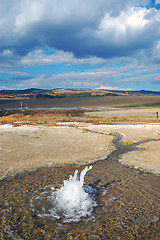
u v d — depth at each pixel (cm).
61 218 746
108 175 1156
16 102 9188
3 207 805
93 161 1406
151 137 2236
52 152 1608
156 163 1351
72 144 1883
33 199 872
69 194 898
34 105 8069
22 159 1422
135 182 1057
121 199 878
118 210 796
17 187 991
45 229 685
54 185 1016
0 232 665
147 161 1395
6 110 6156
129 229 685
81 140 2061
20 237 645
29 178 1109
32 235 656
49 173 1186
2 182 1052
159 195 914
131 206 822
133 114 4822
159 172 1191
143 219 738
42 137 2194
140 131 2591
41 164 1332
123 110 5853
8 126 3164
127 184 1032
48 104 8394
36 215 761
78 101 8844
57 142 1959
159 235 656
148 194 923
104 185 1021
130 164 1336
